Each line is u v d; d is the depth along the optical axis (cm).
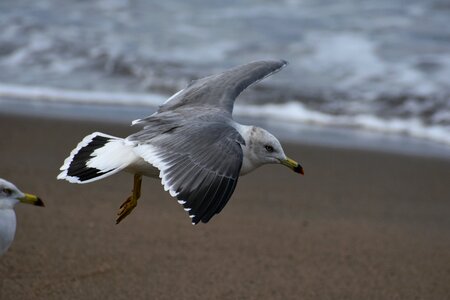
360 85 1933
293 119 1798
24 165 1398
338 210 1285
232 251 1095
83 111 1780
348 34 2188
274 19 2295
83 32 2195
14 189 841
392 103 1864
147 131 766
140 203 1253
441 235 1202
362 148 1645
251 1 2444
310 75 1981
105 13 2338
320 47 2112
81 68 2019
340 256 1102
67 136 1595
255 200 1305
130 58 2048
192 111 830
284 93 1898
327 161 1552
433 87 1906
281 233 1169
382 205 1324
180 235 1137
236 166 703
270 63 991
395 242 1163
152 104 1847
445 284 1033
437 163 1577
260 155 862
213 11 2373
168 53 2070
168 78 1955
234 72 956
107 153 774
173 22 2277
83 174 760
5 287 943
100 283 975
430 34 2189
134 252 1070
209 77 954
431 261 1102
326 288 1006
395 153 1627
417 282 1035
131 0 2444
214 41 2144
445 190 1423
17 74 1973
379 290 1009
